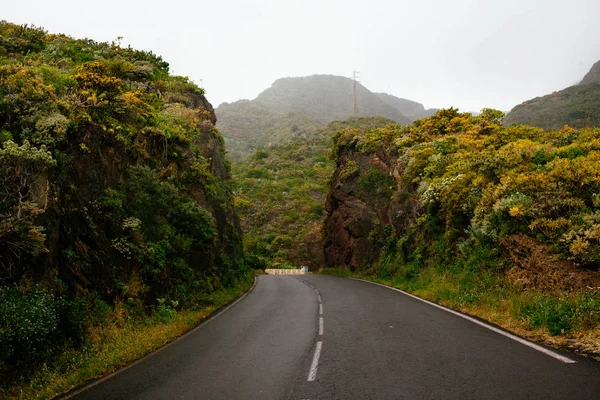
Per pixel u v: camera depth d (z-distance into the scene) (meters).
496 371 5.31
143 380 6.23
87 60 20.42
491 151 18.42
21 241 7.10
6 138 8.24
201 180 18.56
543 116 52.47
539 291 9.11
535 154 15.10
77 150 10.23
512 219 12.23
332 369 6.04
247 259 51.44
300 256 72.31
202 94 27.72
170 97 22.28
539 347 6.39
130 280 10.77
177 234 14.20
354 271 32.69
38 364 6.68
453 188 17.27
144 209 12.33
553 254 9.99
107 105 12.56
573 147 14.40
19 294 6.92
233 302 16.62
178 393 5.43
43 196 8.04
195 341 9.09
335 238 40.00
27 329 6.34
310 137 140.88
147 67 21.69
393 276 22.11
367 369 5.89
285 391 5.20
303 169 109.38
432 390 4.79
